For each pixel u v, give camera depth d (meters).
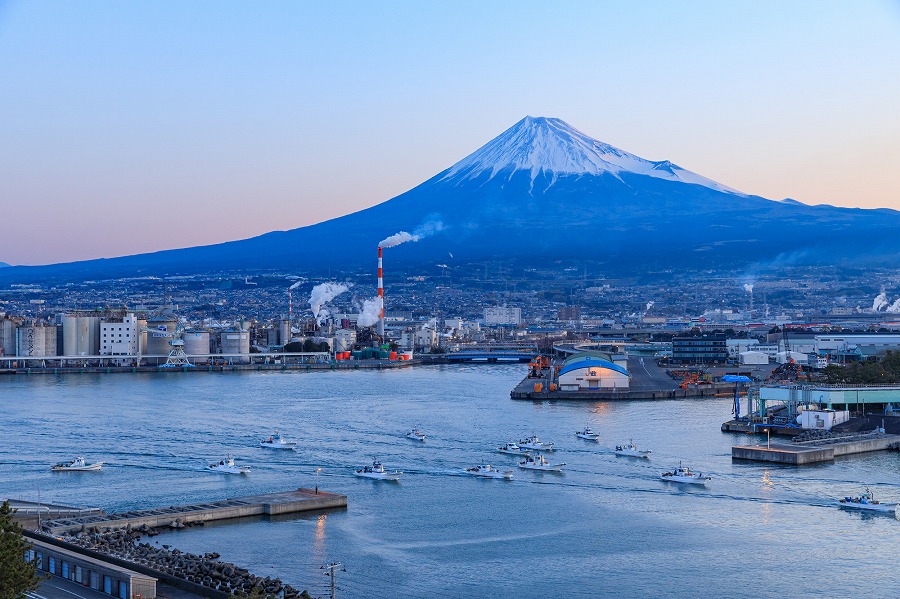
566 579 187.38
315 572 188.62
